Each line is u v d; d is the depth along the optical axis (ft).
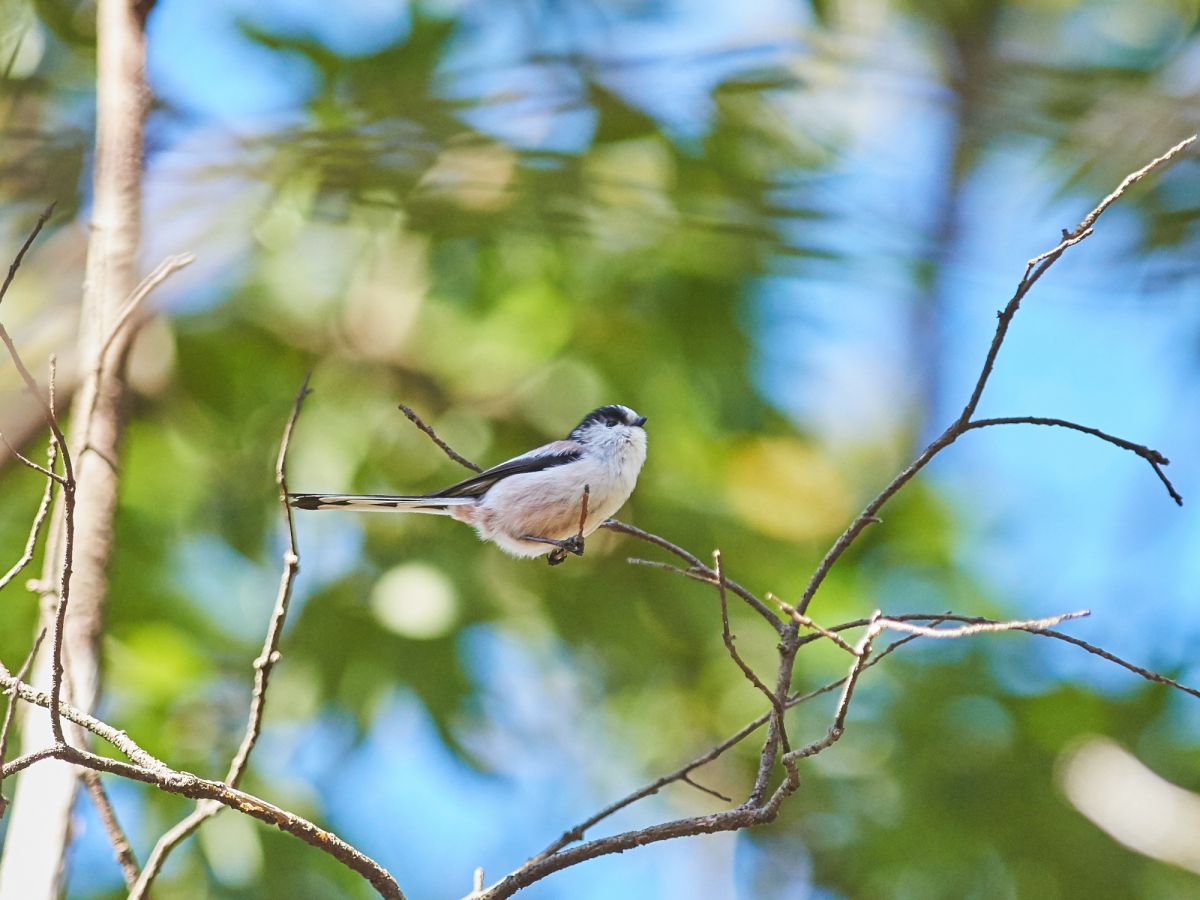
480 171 38.47
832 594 43.01
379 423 43.80
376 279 45.27
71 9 40.04
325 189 37.83
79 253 38.91
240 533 42.37
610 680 44.01
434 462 43.39
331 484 42.80
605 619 43.01
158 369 42.60
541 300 44.73
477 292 45.14
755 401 43.91
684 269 43.32
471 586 42.04
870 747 41.91
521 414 43.73
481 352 44.42
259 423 43.75
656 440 43.21
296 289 44.52
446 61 40.04
